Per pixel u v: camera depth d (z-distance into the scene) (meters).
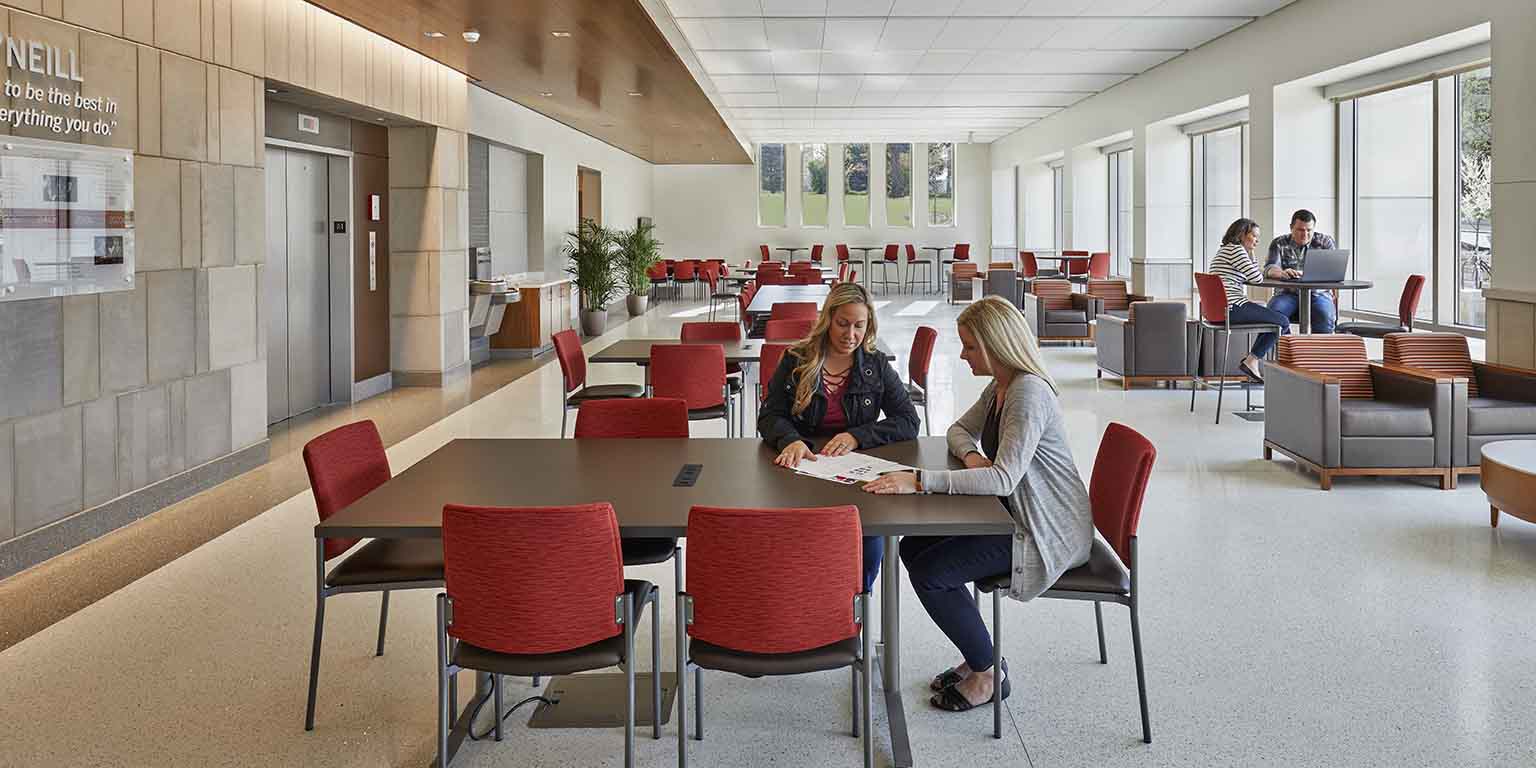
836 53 12.22
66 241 4.82
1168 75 13.16
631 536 2.72
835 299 3.87
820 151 25.33
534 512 2.50
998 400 3.40
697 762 2.99
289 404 8.66
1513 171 6.90
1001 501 3.15
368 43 8.38
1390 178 9.76
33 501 4.70
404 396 9.82
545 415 8.77
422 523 2.71
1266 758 2.96
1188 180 14.01
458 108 10.55
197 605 4.24
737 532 2.52
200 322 6.00
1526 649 3.71
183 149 5.80
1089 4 9.84
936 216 25.34
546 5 7.39
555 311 14.08
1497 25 7.09
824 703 3.39
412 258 10.16
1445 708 3.26
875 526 2.69
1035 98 16.36
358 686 3.50
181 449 5.86
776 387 3.93
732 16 10.22
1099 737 3.11
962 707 3.29
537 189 14.56
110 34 5.15
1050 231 21.88
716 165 25.28
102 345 5.14
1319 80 10.00
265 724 3.21
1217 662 3.65
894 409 3.89
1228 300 9.53
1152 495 6.02
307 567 4.71
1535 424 6.07
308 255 8.92
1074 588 3.09
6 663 3.66
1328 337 6.79
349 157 9.27
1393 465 6.08
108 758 2.99
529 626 2.57
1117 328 10.14
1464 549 4.91
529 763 2.99
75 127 4.89
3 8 4.42
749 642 2.58
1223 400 9.40
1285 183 10.52
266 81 6.94
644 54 9.33
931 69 13.45
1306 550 4.93
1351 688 3.42
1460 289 8.80
